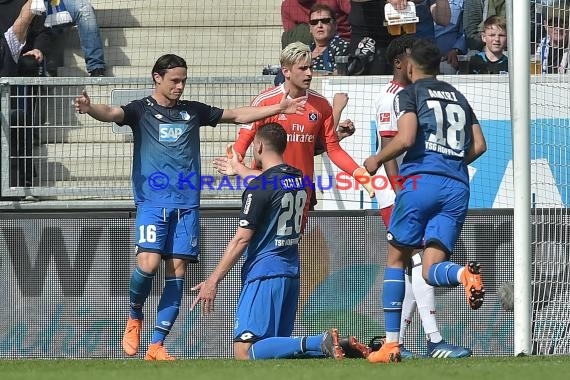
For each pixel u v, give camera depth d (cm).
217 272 2608
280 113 2812
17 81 3400
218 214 3231
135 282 2780
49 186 3500
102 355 3259
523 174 2770
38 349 3272
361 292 3222
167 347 3241
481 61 3791
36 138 3466
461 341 3192
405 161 2375
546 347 3003
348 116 3334
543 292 3053
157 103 2800
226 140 3597
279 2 4312
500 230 3194
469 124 2398
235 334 2652
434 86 2375
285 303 2669
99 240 3259
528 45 2786
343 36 4003
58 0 3962
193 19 4262
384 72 3622
